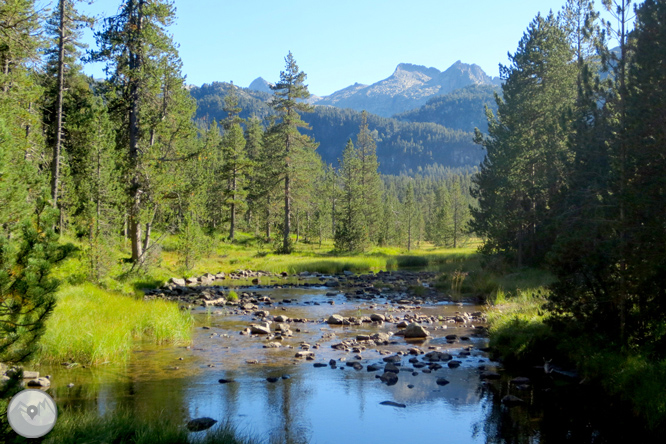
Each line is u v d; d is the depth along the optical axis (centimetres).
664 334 872
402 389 866
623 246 870
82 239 2228
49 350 996
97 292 1636
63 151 2878
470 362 1052
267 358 1074
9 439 462
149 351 1130
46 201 606
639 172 891
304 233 6531
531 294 1661
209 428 673
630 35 967
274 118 5369
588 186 1027
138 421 652
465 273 2722
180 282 2625
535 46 2878
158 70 2556
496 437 666
